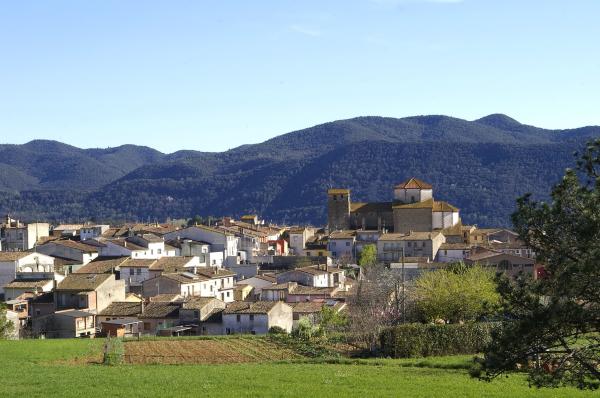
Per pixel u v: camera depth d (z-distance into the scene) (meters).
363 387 60.62
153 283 141.25
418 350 88.12
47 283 138.62
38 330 117.44
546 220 38.03
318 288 146.62
